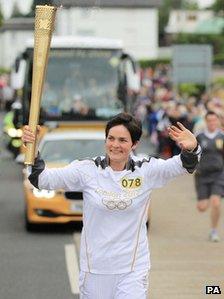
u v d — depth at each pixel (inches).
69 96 1563.7
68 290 710.5
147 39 5275.6
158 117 2201.0
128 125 436.5
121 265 436.8
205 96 2277.3
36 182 435.8
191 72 2330.2
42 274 775.1
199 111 1854.1
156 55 5285.4
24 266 812.0
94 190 437.4
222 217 1099.3
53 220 994.7
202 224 1053.8
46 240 960.3
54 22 423.8
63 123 1552.7
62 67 1567.4
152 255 854.5
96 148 1079.6
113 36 5211.6
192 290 700.0
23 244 934.4
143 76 3905.0
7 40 5851.4
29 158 424.5
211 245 909.8
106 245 436.1
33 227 1016.2
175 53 2324.1
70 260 839.7
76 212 995.3
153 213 1155.9
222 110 1718.8
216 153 908.6
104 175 437.7
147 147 2333.9
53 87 1562.5
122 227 436.5
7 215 1156.5
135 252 437.7
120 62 1576.0
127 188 437.1
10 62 5846.5
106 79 1571.1
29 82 1553.9
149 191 440.8
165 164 438.3
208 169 911.0
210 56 2332.7
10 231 1024.9
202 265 804.0
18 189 1444.4
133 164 440.8
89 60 1572.3
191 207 1210.6
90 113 1560.0
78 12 4965.6
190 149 430.3
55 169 440.8
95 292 439.8
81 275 443.2
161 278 746.2
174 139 432.5
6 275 770.8
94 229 438.0
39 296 689.6
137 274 437.1
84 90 1567.4
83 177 438.9
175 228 1025.5
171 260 828.0
